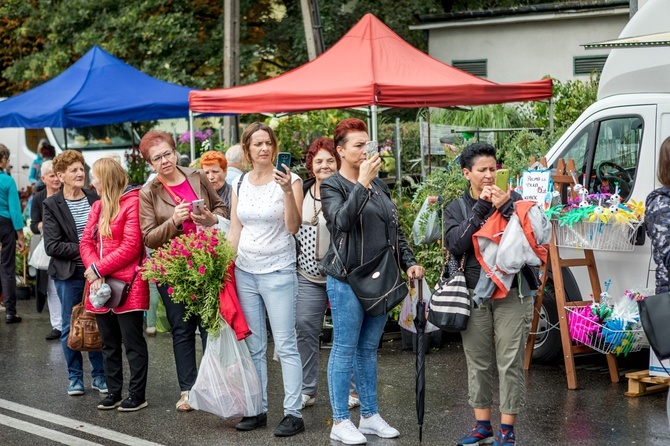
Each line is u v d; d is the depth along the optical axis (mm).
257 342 6473
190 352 6961
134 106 12664
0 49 21656
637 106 7535
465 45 17828
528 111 15539
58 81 13367
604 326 7188
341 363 5988
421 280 5949
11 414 7090
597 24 16375
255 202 6277
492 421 6516
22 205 16422
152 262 6492
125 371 8461
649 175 7383
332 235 5898
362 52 9883
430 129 11508
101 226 6770
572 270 7871
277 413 6930
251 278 6363
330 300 5941
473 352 5785
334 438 6113
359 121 5977
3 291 10820
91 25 19312
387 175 12578
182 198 6840
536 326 7883
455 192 9289
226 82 15203
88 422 6812
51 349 9406
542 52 16953
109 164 6820
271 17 20500
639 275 7336
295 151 12125
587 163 7879
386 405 7023
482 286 5562
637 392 7078
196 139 14555
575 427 6359
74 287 7547
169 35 18406
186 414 6934
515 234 5461
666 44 6383
